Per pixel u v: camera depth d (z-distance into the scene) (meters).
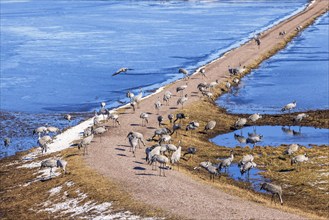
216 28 175.00
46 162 55.69
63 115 86.69
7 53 140.25
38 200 50.81
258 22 186.25
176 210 43.84
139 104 85.25
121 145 64.25
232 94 95.50
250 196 48.56
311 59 123.62
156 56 131.38
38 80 110.94
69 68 120.94
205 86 88.56
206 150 65.19
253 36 155.00
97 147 63.53
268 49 133.62
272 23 182.12
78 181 52.62
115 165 56.72
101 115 80.31
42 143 64.50
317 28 169.75
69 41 156.75
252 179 55.38
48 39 161.12
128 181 51.62
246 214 42.50
